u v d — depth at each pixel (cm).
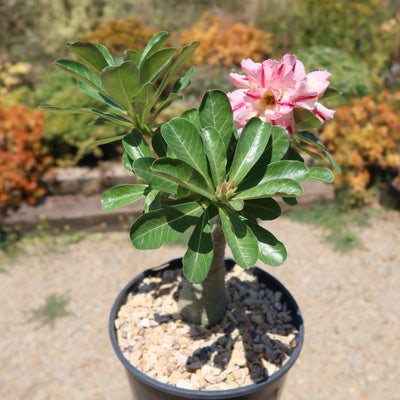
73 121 407
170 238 106
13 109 408
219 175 114
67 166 419
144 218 104
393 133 434
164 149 118
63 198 403
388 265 353
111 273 345
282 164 110
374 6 703
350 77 458
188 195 110
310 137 133
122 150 427
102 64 118
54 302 313
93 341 286
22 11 672
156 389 131
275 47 627
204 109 117
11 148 383
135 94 116
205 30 648
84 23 639
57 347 280
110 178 407
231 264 194
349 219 411
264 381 129
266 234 111
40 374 263
